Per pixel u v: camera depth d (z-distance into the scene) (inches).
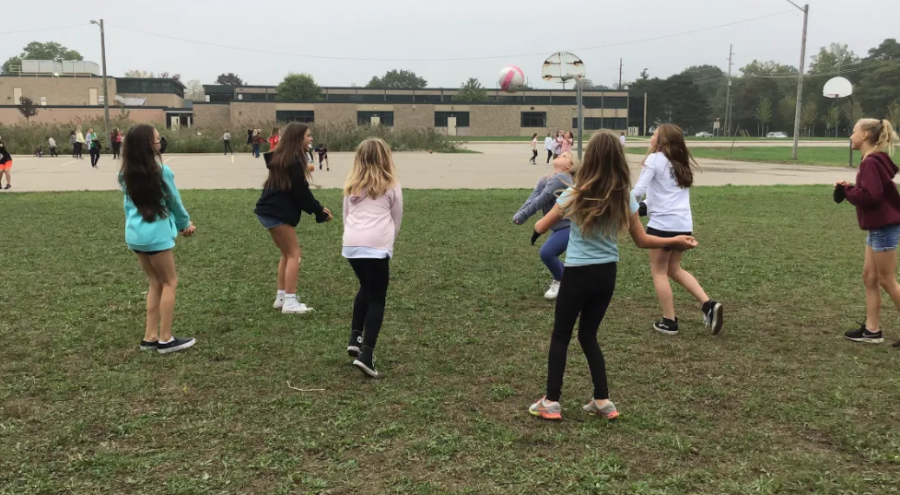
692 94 4621.1
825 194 678.5
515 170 1119.6
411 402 165.6
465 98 3666.3
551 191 253.6
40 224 453.7
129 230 193.5
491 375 185.6
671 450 141.4
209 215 502.9
